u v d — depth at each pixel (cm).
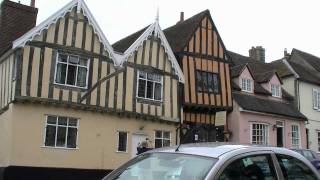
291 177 458
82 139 1872
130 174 439
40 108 1778
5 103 1822
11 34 2012
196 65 2352
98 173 1895
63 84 1850
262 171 433
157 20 2195
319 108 3086
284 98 2870
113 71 2003
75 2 1903
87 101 1897
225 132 2403
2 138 1809
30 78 1770
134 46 2088
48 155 1773
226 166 402
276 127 2617
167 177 411
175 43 2406
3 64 1920
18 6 2061
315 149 2977
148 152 470
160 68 2181
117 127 1984
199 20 2417
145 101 2092
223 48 2480
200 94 2325
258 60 3234
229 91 2452
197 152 429
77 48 1905
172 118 2172
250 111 2448
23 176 1702
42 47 1817
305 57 3412
